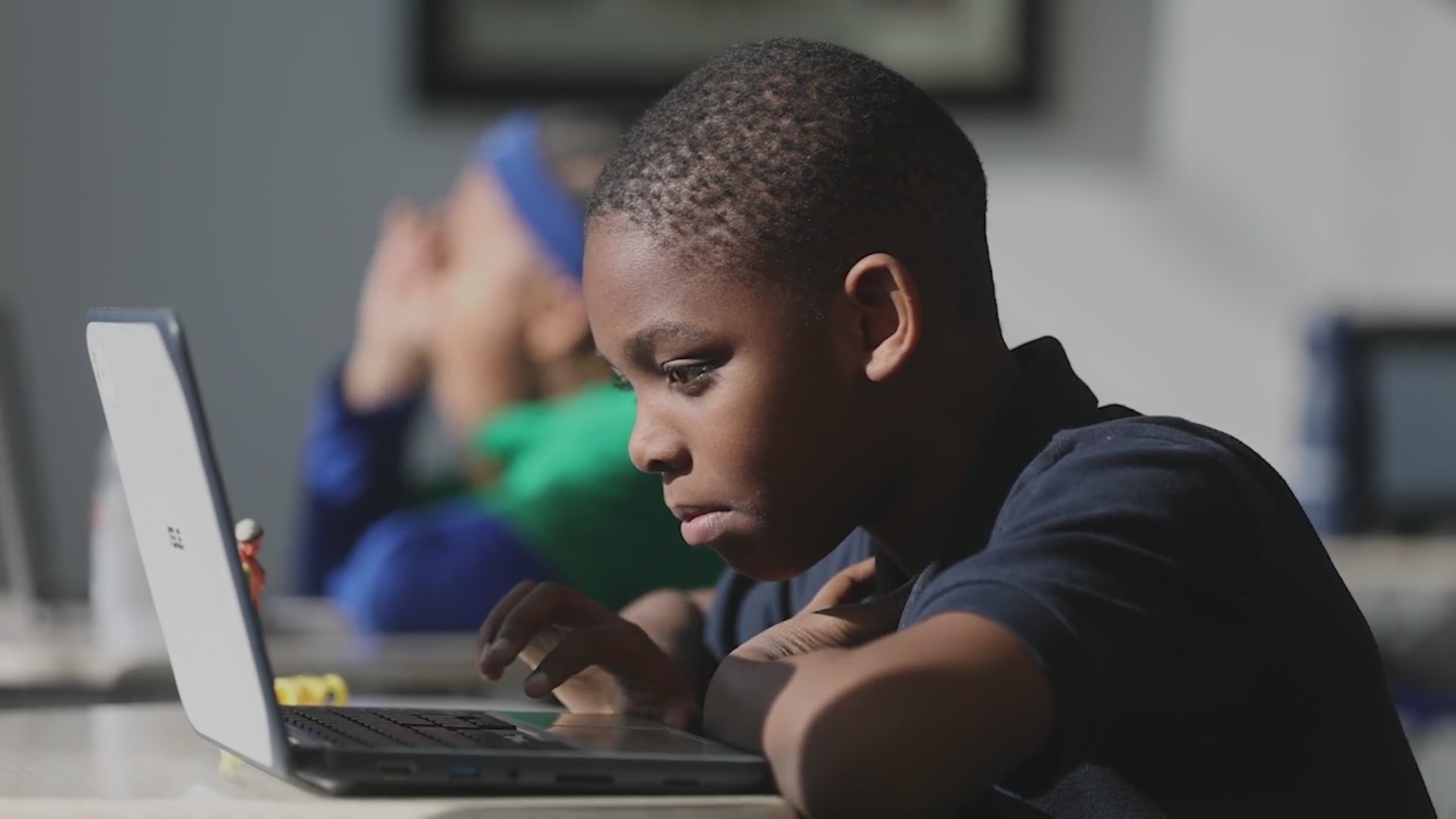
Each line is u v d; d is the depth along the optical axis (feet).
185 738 6.63
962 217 5.90
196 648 5.57
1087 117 21.86
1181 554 5.22
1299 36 21.97
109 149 21.38
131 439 5.48
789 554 5.74
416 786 4.86
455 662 11.81
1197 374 21.99
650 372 5.69
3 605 14.58
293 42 21.45
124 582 12.27
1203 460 5.49
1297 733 5.57
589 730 5.74
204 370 21.45
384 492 16.21
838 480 5.67
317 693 7.39
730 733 5.26
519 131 14.76
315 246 21.49
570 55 21.68
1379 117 22.00
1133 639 4.99
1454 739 19.12
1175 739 5.39
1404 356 20.21
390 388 16.30
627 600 13.41
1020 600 4.90
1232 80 21.95
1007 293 21.99
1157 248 21.98
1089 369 22.07
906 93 5.89
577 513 13.33
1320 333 20.39
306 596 16.17
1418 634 19.31
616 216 5.70
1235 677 5.34
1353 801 5.62
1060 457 5.60
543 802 4.79
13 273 21.35
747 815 4.85
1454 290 22.07
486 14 21.61
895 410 5.69
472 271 14.79
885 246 5.65
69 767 5.81
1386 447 20.20
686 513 5.74
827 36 21.88
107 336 5.35
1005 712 4.73
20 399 13.92
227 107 21.44
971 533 5.69
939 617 4.95
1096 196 21.93
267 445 21.45
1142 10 21.83
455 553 13.39
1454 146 22.02
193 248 21.44
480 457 14.83
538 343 14.60
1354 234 22.03
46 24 21.34
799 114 5.65
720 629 7.77
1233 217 21.95
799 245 5.52
